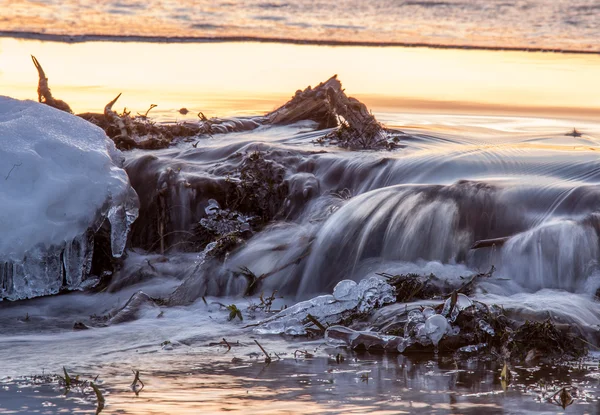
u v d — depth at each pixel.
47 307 13.71
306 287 14.30
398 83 31.77
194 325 12.30
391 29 51.59
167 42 42.53
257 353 10.79
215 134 20.53
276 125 21.59
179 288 13.97
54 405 8.56
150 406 8.52
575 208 14.45
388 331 11.33
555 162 16.78
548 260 13.78
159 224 16.53
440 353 10.89
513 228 14.56
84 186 14.27
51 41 40.75
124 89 27.81
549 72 35.69
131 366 10.15
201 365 10.19
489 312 11.34
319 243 14.67
